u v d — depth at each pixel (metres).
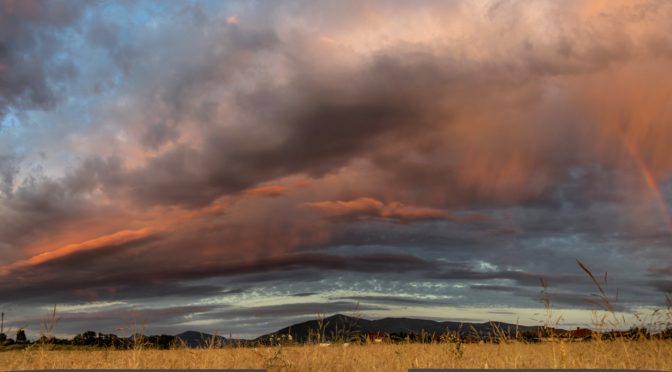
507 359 9.66
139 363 11.15
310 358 11.05
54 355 11.49
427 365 10.33
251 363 11.10
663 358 8.64
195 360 11.20
